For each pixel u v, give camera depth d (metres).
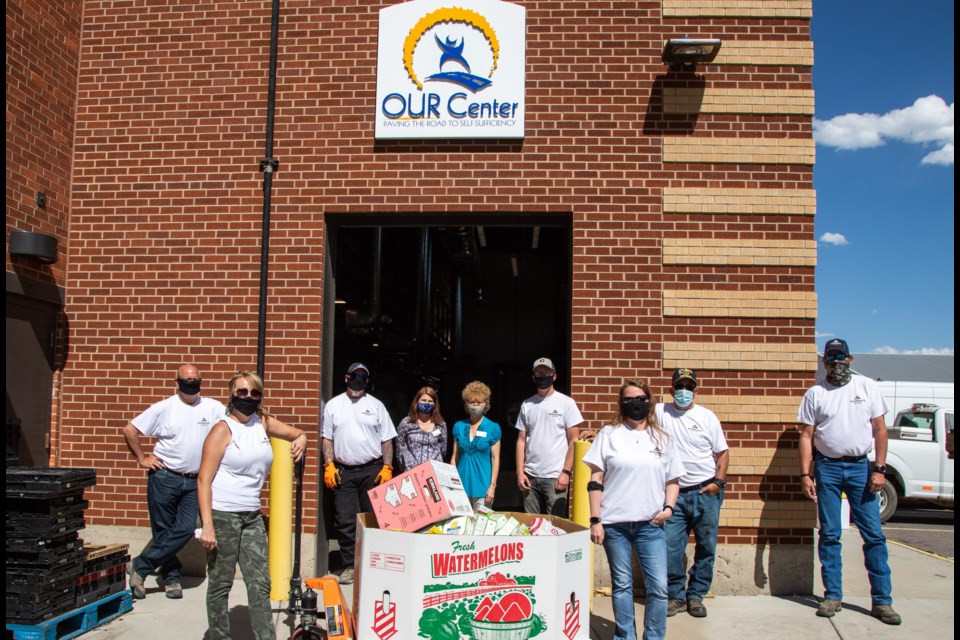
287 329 7.78
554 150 7.76
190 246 7.97
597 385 7.52
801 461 6.88
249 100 8.04
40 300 7.66
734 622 6.45
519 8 7.83
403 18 7.89
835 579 6.63
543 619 4.38
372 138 7.89
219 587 5.12
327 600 5.14
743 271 7.60
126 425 7.64
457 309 21.45
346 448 7.41
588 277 7.63
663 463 5.24
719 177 7.70
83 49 8.29
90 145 8.17
